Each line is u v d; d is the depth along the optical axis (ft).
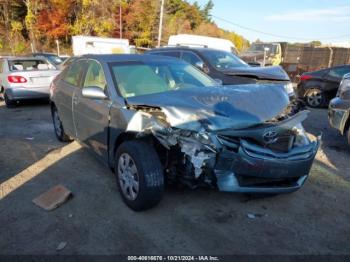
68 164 15.62
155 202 10.80
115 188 12.99
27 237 9.72
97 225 10.36
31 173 14.52
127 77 13.17
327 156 17.76
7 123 24.66
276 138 10.56
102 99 12.58
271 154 10.30
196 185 10.59
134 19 148.46
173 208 11.39
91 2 122.11
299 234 10.05
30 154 17.11
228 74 23.73
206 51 26.32
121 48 75.66
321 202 12.17
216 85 14.21
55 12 120.26
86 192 12.66
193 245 9.39
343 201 12.30
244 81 23.02
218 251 9.15
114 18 140.26
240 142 10.04
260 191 10.67
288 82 23.44
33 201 11.85
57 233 9.93
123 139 11.99
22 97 29.96
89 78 14.69
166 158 11.09
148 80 13.32
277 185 11.02
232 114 10.45
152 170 10.42
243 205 11.71
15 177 14.08
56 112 19.17
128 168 11.23
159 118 10.76
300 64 69.46
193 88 12.51
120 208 11.43
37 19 119.75
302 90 35.94
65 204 11.71
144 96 11.79
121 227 10.24
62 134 18.83
